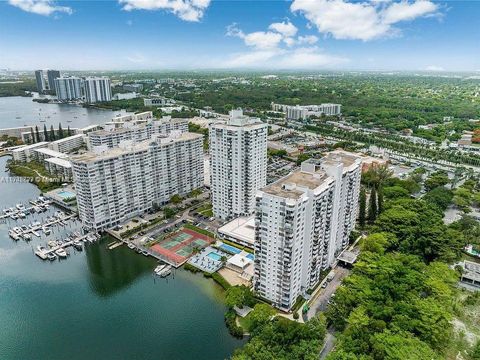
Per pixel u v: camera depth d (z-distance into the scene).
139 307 189.25
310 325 158.62
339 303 171.62
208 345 162.88
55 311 187.50
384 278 182.00
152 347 162.75
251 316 163.50
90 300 196.12
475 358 147.75
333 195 198.62
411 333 151.38
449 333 160.88
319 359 149.75
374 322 155.25
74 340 167.75
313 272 194.50
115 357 158.00
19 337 170.12
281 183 187.38
